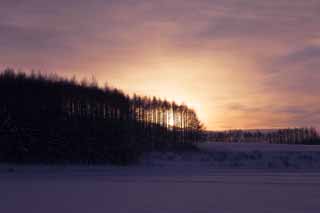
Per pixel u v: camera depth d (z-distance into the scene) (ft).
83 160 179.22
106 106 194.39
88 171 142.61
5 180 104.22
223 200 70.13
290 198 72.23
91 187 88.02
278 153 254.88
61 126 180.75
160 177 113.91
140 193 78.33
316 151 291.17
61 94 187.11
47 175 121.70
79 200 69.97
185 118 377.91
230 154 244.42
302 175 123.65
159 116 347.97
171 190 82.79
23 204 65.87
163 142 327.47
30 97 182.80
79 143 180.75
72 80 199.62
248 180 104.42
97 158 180.65
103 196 74.33
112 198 71.77
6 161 172.14
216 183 96.58
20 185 91.76
